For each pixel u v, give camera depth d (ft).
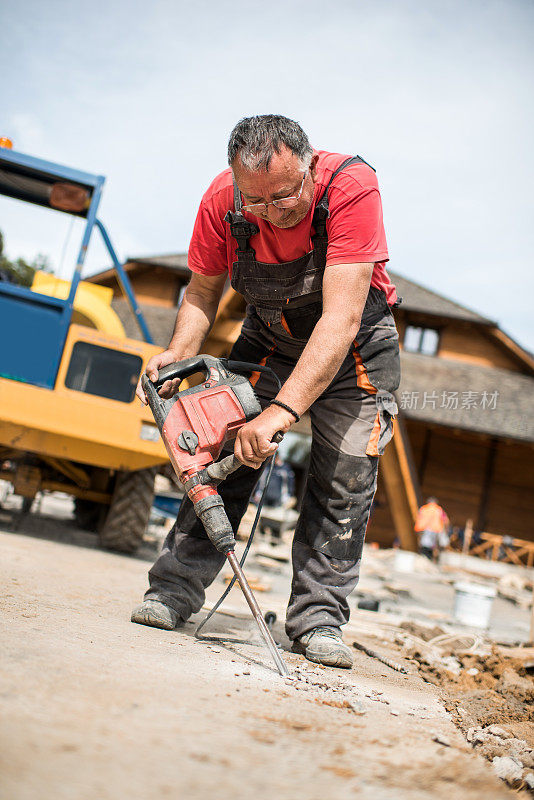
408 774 4.71
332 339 8.33
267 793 3.93
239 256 9.36
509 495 85.35
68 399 18.88
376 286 9.81
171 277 90.68
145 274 90.74
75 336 19.12
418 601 27.73
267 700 6.13
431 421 77.10
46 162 19.58
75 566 15.10
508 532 84.69
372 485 9.84
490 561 68.59
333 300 8.56
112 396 19.24
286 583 24.26
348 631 14.14
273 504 45.60
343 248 8.63
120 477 20.75
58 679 5.40
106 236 21.75
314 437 9.92
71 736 4.24
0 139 20.59
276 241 8.99
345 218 8.61
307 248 8.89
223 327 28.89
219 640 9.14
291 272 9.04
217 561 9.71
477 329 90.63
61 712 4.64
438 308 90.33
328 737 5.28
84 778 3.67
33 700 4.76
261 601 16.28
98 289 25.41
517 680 10.44
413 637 14.23
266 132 8.02
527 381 87.04
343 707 6.51
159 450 19.22
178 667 6.73
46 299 19.01
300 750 4.82
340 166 8.76
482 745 6.14
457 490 85.56
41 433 19.08
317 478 9.77
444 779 4.73
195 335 9.99
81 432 18.89
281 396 8.14
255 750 4.63
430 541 57.67
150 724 4.75
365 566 40.32
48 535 21.71
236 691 6.23
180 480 8.45
